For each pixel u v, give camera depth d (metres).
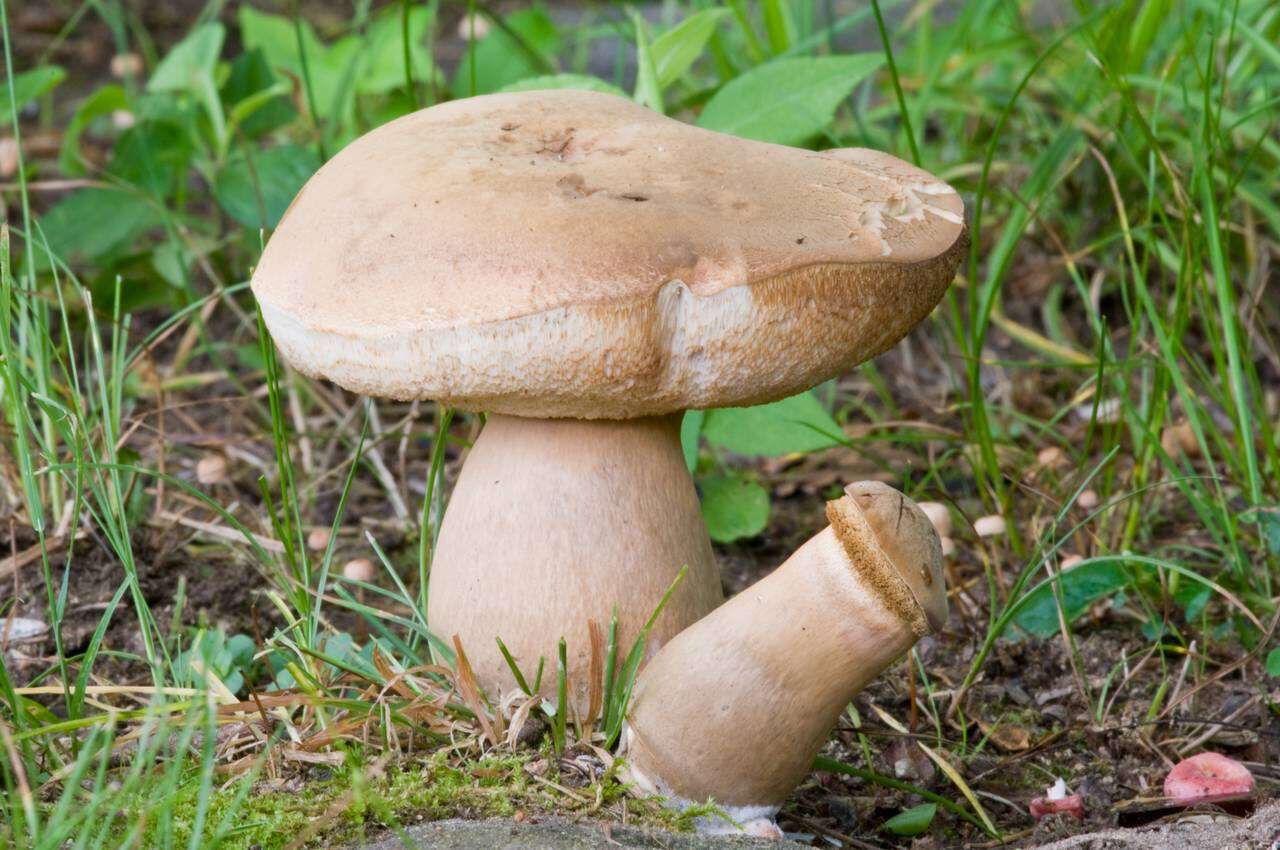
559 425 0.76
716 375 0.73
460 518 0.77
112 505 0.86
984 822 0.77
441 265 0.72
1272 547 0.85
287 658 0.79
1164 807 0.77
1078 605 0.84
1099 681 0.84
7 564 0.86
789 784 0.74
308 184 0.76
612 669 0.75
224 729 0.77
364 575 0.85
